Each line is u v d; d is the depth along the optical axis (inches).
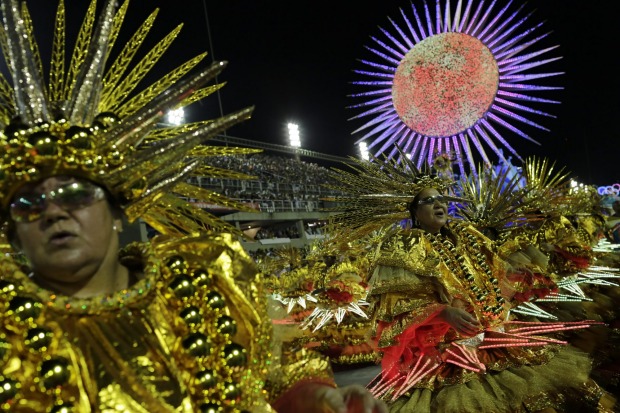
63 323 59.7
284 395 72.7
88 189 61.4
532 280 179.6
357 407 71.5
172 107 68.2
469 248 165.0
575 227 272.1
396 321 146.2
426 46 244.4
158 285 67.2
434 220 164.1
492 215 203.8
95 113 69.6
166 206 79.2
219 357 66.1
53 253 60.1
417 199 169.2
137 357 60.1
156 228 81.9
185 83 67.1
